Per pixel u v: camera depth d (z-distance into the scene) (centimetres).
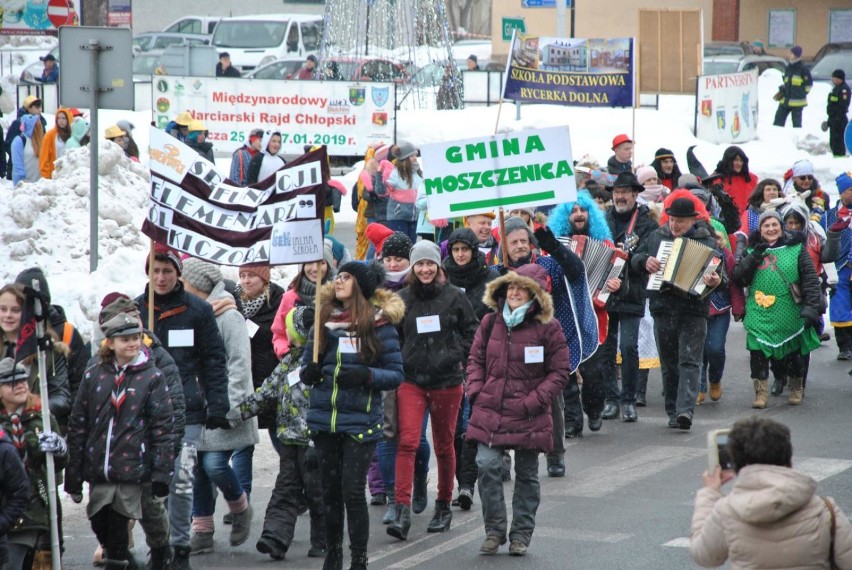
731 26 8819
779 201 2742
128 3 9481
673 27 6881
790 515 977
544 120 6241
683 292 2327
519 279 1645
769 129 6412
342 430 1523
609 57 4078
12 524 1313
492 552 1634
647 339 2634
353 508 1530
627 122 6225
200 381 1631
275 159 4056
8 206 3222
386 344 1554
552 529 1742
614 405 2512
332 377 1532
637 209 2491
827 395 2656
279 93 5288
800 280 2514
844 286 2964
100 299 2720
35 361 1496
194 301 1625
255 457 2242
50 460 1394
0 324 1451
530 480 1650
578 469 2102
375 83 5275
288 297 1752
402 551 1683
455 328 1789
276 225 1623
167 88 5303
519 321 1639
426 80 6631
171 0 11062
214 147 5338
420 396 1764
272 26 8725
